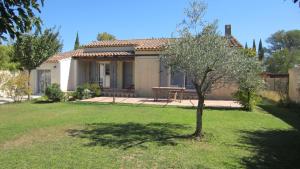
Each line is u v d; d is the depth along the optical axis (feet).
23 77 72.74
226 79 33.32
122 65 86.43
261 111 57.26
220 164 24.47
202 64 31.48
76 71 90.48
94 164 23.82
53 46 77.56
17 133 34.91
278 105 66.69
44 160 24.68
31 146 29.14
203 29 32.73
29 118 45.98
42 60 76.84
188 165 23.98
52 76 93.15
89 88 79.10
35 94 93.40
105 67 89.30
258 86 41.50
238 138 33.76
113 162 24.39
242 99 56.24
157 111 53.78
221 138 33.32
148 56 77.30
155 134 34.63
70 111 54.08
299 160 26.12
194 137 33.04
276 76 89.40
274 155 27.48
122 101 68.54
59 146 29.09
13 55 71.10
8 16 12.39
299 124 43.98
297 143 32.09
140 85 78.48
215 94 71.36
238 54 32.91
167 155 26.50
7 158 25.20
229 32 69.41
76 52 95.04
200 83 33.14
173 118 46.34
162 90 72.33
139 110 55.11
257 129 39.47
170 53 32.78
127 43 85.15
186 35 32.73
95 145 29.53
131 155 26.35
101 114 50.26
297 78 67.36
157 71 76.54
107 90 82.94
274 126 42.04
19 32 13.15
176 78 74.90
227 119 46.34
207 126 39.96
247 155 27.25
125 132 35.63
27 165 23.48
